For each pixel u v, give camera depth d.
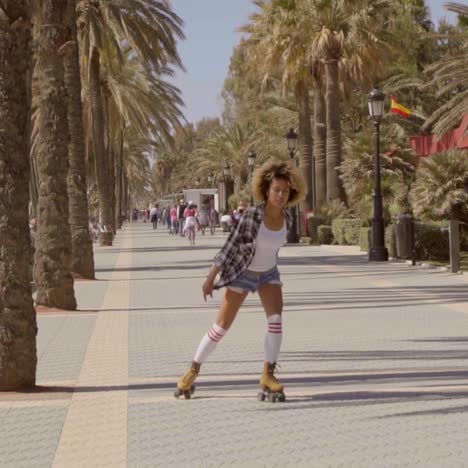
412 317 13.12
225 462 5.46
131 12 35.38
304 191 7.11
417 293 16.64
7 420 6.83
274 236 7.09
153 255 34.38
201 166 93.81
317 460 5.45
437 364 8.91
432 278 20.00
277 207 7.05
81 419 6.80
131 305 16.14
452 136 42.31
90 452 5.79
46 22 14.99
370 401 7.12
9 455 5.77
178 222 62.50
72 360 9.91
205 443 5.95
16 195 7.98
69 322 13.76
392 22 55.97
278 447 5.79
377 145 27.22
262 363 9.29
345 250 33.56
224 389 7.88
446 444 5.75
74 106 21.59
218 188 91.00
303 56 43.41
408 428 6.21
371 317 13.25
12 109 7.96
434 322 12.46
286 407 7.01
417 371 8.53
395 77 56.53
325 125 45.69
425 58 57.91
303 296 16.75
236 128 84.62
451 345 10.23
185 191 86.62
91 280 22.33
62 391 7.98
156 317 14.08
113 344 11.12
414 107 57.09
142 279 22.47
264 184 7.07
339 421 6.47
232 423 6.51
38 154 15.77
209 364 9.32
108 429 6.43
